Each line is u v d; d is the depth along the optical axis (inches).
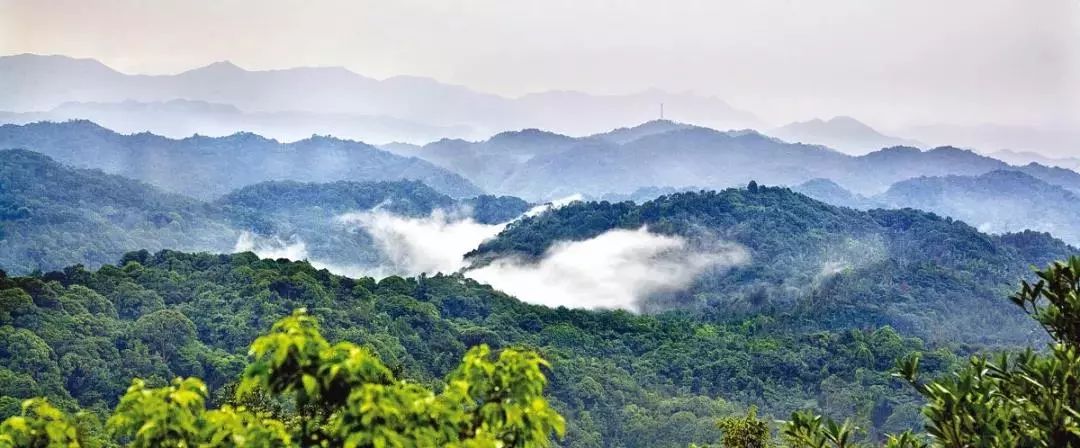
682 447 3080.7
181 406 285.1
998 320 5654.5
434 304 4566.9
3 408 2111.2
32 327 2847.0
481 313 4618.6
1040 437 325.1
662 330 4687.5
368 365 283.7
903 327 5270.7
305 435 289.6
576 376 3627.0
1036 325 5487.2
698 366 4042.8
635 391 3673.7
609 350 4288.9
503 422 292.7
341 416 272.5
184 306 3575.3
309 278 3944.4
